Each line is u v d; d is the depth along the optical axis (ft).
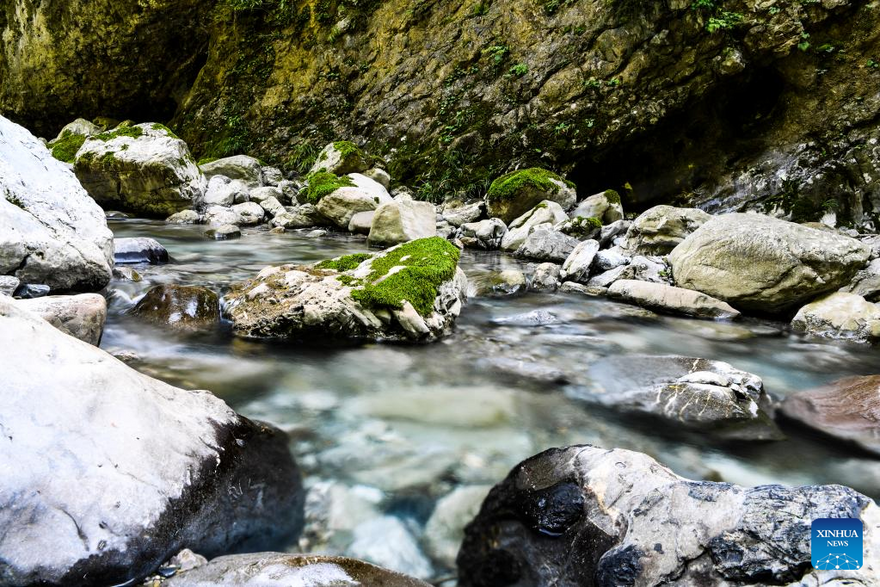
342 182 34.32
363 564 5.37
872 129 34.12
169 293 13.61
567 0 39.29
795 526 4.84
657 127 38.52
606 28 37.55
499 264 24.72
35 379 5.43
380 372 11.26
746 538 4.91
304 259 23.34
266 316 12.64
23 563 4.45
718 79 36.29
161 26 56.90
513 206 33.12
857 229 33.42
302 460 7.61
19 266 12.92
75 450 5.16
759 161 37.60
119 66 61.36
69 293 14.14
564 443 8.65
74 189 16.35
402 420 9.13
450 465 7.75
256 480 6.59
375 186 35.86
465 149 41.88
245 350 11.78
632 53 36.91
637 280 19.25
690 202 39.58
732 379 10.70
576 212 32.73
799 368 13.08
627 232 24.76
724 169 38.81
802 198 35.32
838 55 34.45
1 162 14.61
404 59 46.50
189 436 6.31
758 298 16.84
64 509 4.80
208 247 25.25
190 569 5.10
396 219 26.84
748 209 37.04
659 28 35.94
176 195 33.04
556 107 39.19
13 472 4.74
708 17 35.09
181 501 5.56
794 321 16.28
